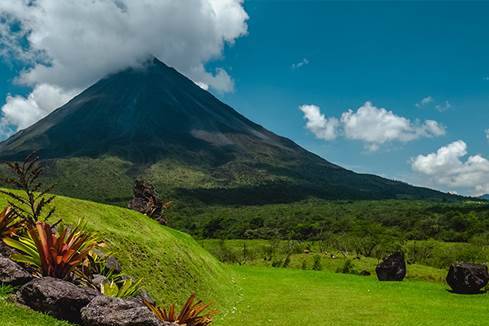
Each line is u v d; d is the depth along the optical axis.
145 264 26.53
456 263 39.94
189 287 28.30
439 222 127.94
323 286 41.25
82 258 14.80
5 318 11.18
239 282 39.94
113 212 31.41
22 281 13.70
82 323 12.45
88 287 14.66
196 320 15.29
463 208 164.38
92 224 26.53
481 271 38.84
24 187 16.25
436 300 35.44
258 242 119.12
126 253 25.98
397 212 170.38
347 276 49.03
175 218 176.88
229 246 109.00
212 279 33.44
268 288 38.69
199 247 41.38
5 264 13.77
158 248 29.86
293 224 149.75
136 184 49.94
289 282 43.06
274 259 95.56
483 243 96.44
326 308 31.00
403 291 39.56
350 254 101.69
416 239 114.69
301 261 93.56
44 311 12.41
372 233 110.06
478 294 38.38
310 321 26.98
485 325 27.31
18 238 15.65
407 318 28.64
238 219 177.50
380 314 29.58
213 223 153.50
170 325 13.07
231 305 29.84
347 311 30.25
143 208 48.50
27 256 14.36
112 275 17.62
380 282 45.09
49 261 14.23
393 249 94.25
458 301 35.38
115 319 12.02
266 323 25.83
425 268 79.00
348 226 130.12
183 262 31.03
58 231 16.09
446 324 27.33
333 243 108.50
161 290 25.39
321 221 149.25
